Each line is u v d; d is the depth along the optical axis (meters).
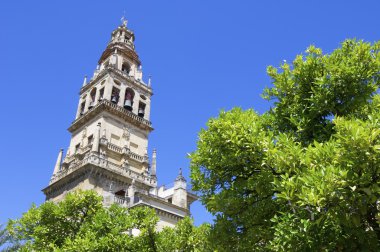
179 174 49.84
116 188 49.28
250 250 13.89
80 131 59.12
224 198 14.59
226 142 13.70
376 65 14.05
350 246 11.01
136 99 62.88
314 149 10.97
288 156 11.78
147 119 62.19
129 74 68.19
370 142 9.90
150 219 24.88
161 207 42.81
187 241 23.11
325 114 14.34
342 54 15.18
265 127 15.80
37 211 26.48
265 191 13.64
